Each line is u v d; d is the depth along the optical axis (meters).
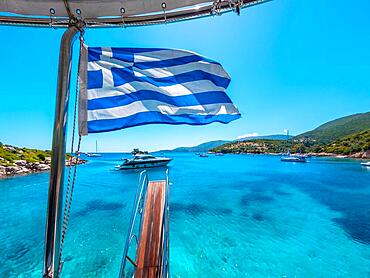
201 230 11.33
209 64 2.77
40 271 7.77
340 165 53.66
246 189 22.88
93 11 1.77
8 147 44.94
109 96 2.47
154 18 2.03
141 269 4.49
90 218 13.34
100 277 7.14
